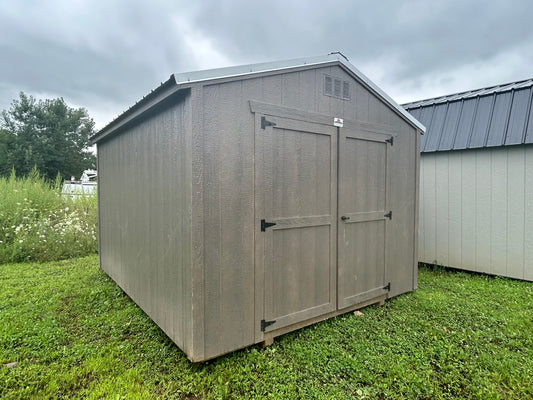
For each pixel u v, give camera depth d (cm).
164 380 211
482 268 479
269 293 256
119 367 224
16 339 260
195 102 209
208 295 221
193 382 207
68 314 320
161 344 259
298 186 274
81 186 859
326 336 275
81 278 446
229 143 229
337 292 309
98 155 492
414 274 402
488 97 487
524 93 450
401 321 307
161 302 270
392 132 362
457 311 330
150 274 293
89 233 625
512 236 449
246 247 241
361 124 326
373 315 323
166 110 249
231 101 229
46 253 556
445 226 518
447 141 505
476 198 483
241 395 198
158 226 272
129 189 348
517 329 286
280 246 264
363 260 335
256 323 249
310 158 283
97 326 292
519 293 388
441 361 235
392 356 242
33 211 620
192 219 212
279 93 258
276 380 211
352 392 201
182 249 229
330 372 221
